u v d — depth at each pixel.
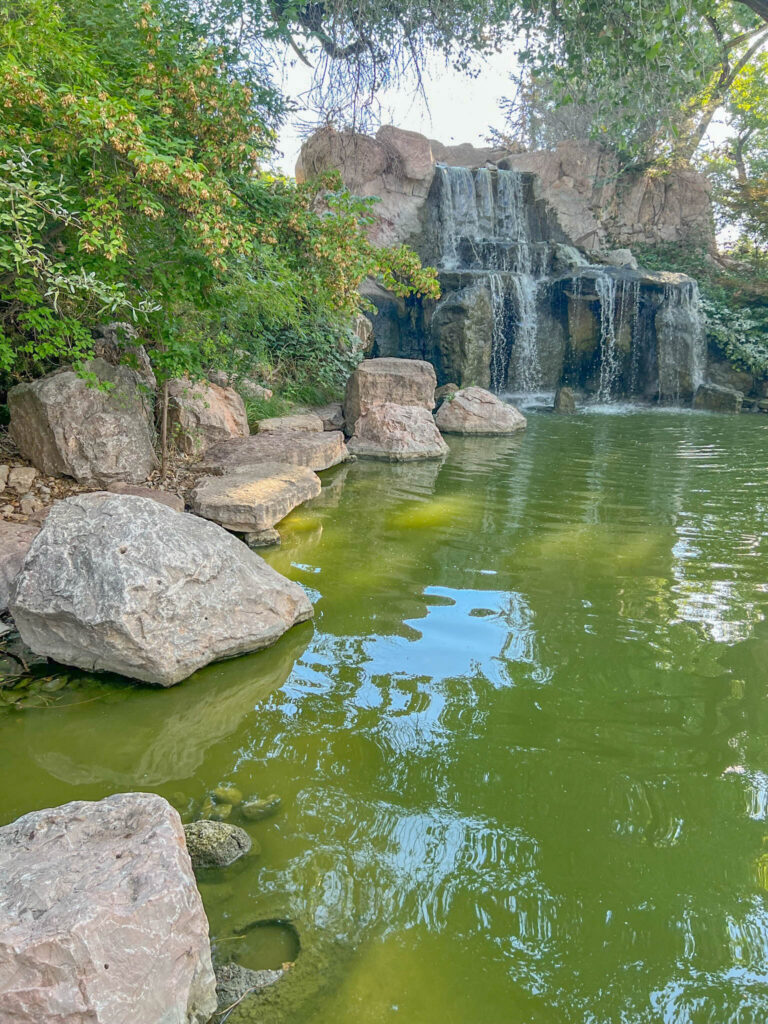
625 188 20.05
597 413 14.95
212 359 8.33
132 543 3.87
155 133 5.43
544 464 9.39
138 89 5.37
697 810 2.79
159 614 3.74
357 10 9.56
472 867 2.49
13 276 5.44
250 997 2.02
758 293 18.06
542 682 3.74
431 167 18.42
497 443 11.11
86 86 4.71
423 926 2.26
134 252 5.43
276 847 2.58
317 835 2.64
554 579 5.18
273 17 9.26
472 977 2.09
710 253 20.25
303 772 3.00
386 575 5.21
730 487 8.10
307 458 8.36
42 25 4.54
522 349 17.16
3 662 3.93
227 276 6.83
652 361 17.02
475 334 15.95
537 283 17.33
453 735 3.27
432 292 7.31
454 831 2.66
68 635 3.79
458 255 18.70
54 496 5.89
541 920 2.29
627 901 2.37
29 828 2.26
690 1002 2.02
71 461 6.08
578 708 3.50
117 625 3.62
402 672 3.84
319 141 17.56
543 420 13.80
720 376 16.97
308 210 7.17
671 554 5.75
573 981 2.08
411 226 18.44
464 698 3.58
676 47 8.65
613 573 5.31
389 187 18.22
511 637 4.25
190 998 1.94
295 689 3.67
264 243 6.71
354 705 3.52
